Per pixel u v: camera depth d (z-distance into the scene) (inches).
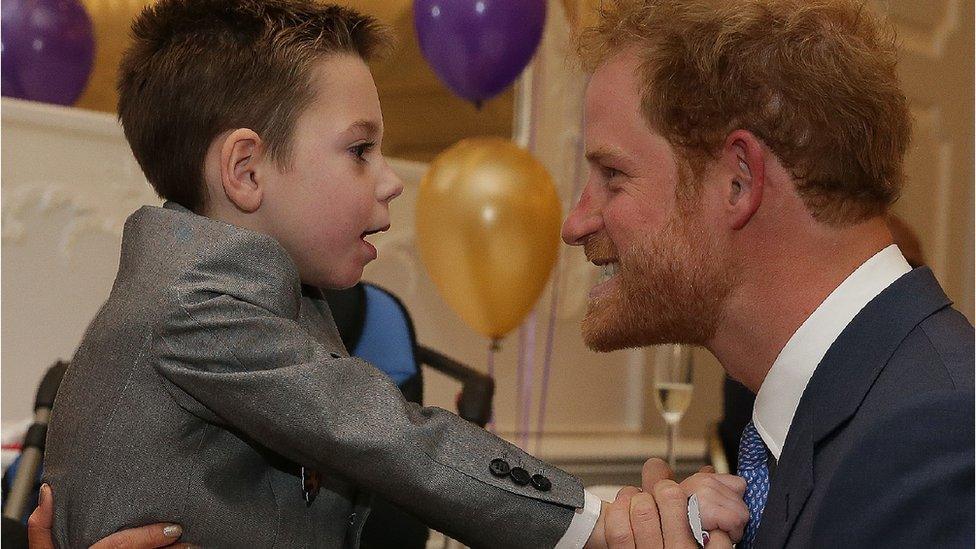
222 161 44.6
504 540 40.8
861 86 35.4
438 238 92.4
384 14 122.5
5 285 95.7
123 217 103.2
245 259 42.0
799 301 36.8
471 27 97.6
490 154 92.8
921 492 29.4
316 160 45.4
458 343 126.4
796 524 34.3
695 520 38.9
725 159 37.0
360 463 40.2
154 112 46.6
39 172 97.1
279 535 42.7
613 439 137.6
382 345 69.2
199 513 41.2
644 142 38.3
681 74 37.2
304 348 41.2
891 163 36.5
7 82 96.3
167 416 41.3
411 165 122.5
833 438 34.5
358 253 47.2
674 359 89.7
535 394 132.1
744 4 36.5
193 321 40.3
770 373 37.5
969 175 169.5
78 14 98.3
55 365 67.3
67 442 42.9
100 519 40.8
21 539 56.3
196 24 46.7
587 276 136.9
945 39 166.2
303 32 46.3
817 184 35.8
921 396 30.7
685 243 37.8
